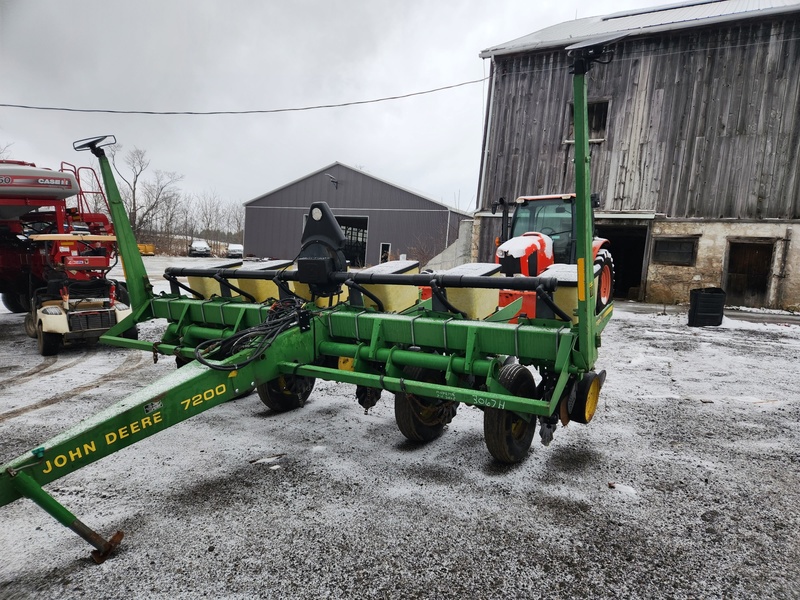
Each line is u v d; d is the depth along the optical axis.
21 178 7.23
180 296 5.14
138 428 2.67
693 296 9.77
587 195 2.94
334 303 4.67
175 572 2.38
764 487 3.28
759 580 2.37
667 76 12.64
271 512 2.91
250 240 32.25
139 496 3.09
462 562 2.47
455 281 3.48
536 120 14.23
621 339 8.41
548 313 3.51
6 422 4.36
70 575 2.36
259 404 4.94
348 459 3.66
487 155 14.95
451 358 3.42
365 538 2.66
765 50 11.66
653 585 2.32
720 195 12.28
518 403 2.92
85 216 8.78
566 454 3.78
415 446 3.93
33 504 3.01
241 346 3.51
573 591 2.28
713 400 5.12
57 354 7.18
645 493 3.19
